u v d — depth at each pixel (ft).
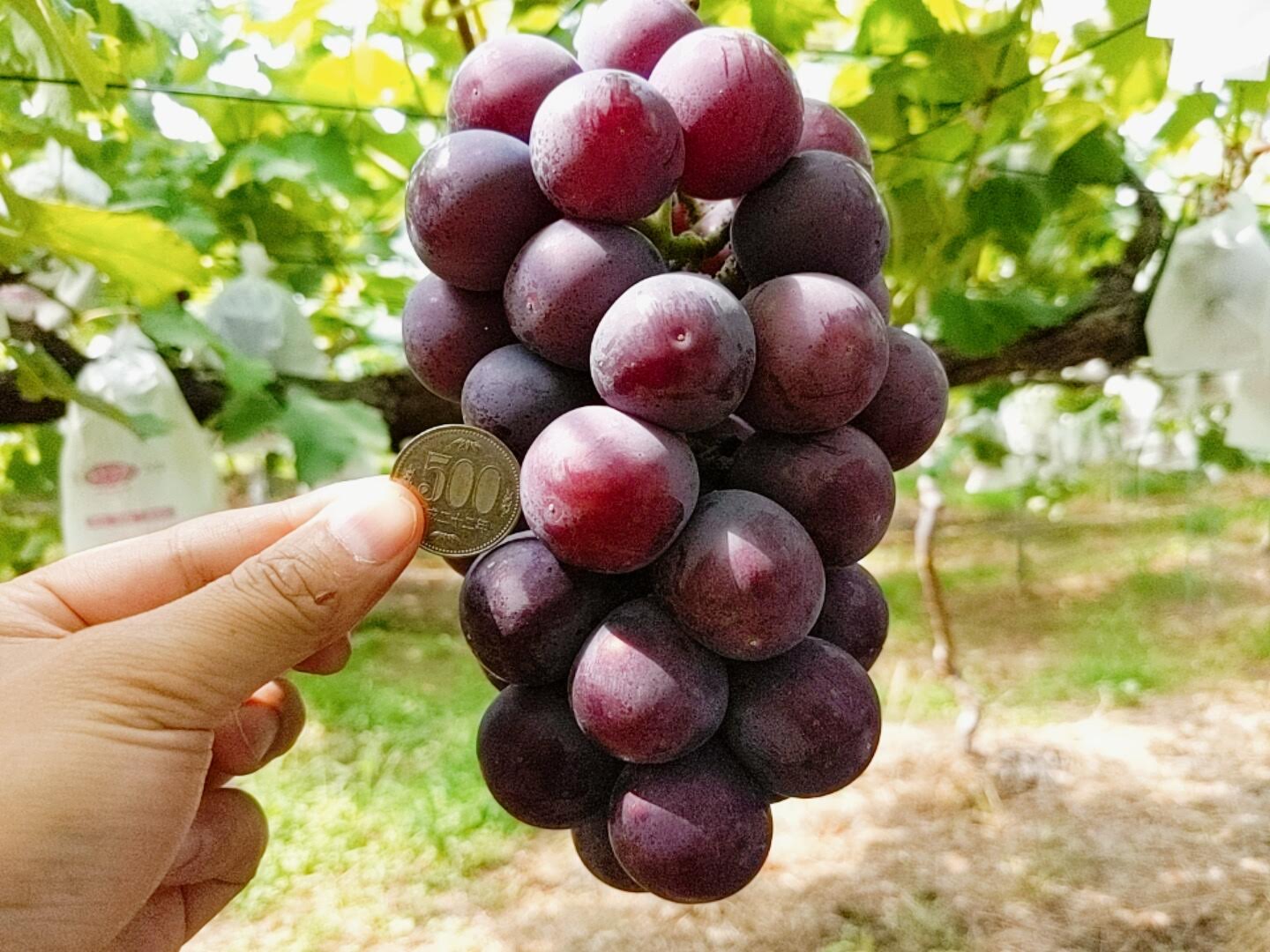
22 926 0.58
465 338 0.63
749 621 0.52
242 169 1.60
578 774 0.61
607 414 0.53
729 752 0.60
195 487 1.46
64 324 1.43
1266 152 1.48
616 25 0.61
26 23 1.04
